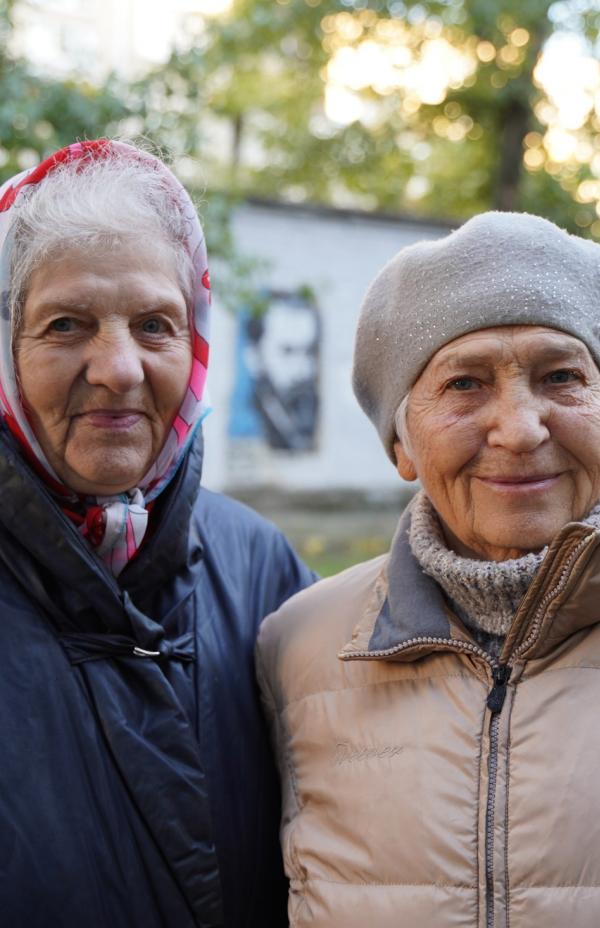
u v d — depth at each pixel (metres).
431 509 1.73
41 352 1.58
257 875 1.79
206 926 1.64
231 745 1.79
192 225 1.71
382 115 11.66
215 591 1.91
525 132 9.69
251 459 11.41
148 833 1.61
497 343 1.53
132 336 1.62
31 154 4.39
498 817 1.46
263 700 1.88
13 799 1.54
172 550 1.73
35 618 1.63
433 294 1.60
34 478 1.59
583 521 1.57
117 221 1.59
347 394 11.72
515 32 8.96
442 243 1.64
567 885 1.41
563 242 1.58
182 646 1.76
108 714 1.61
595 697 1.48
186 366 1.69
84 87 4.49
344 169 13.91
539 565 1.53
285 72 11.41
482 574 1.56
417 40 9.09
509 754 1.49
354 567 1.96
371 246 11.55
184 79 4.55
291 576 2.07
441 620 1.61
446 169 13.38
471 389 1.58
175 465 1.76
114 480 1.64
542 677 1.52
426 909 1.48
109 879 1.57
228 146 15.61
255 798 1.81
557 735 1.47
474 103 10.03
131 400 1.62
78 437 1.61
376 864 1.55
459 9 8.41
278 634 1.88
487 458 1.56
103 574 1.63
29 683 1.59
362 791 1.60
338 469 11.81
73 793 1.57
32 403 1.61
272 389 11.38
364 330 1.75
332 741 1.69
